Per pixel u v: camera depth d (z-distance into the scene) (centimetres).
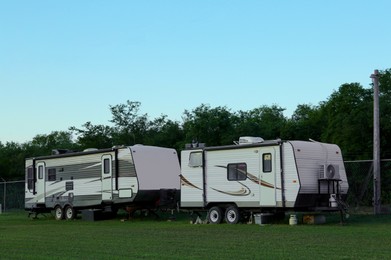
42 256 1358
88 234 1966
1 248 1554
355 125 3809
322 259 1202
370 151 3747
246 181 2295
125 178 2692
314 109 5412
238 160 2328
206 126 4359
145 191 2650
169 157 2795
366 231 1833
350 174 2819
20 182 4162
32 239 1816
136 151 2688
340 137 3856
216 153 2403
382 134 3766
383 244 1456
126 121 4888
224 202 2361
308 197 2164
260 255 1291
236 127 4403
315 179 2191
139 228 2195
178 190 2720
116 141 4725
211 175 2414
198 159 2456
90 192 2853
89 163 2867
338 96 4078
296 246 1449
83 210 2856
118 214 3134
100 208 2838
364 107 3866
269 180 2220
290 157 2164
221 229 2048
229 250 1398
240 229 2025
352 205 2783
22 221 2916
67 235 1944
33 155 6028
